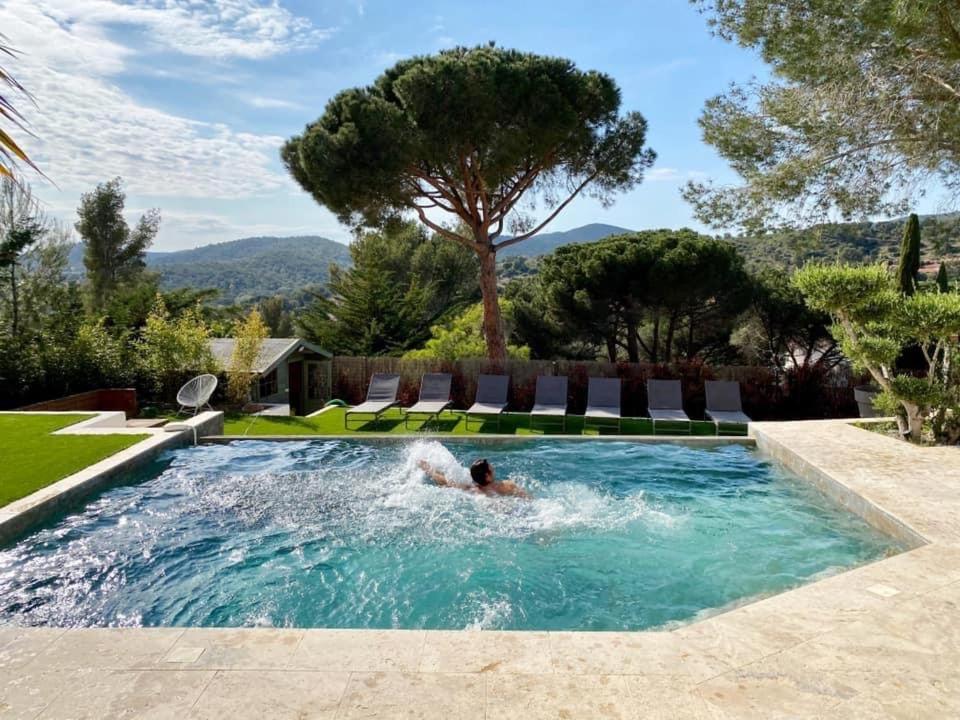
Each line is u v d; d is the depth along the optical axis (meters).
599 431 12.67
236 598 4.78
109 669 2.94
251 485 7.50
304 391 20.41
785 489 7.42
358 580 5.09
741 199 11.36
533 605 4.68
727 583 4.98
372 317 27.03
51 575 5.11
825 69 9.37
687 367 15.27
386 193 14.38
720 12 9.93
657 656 3.08
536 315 21.12
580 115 15.06
